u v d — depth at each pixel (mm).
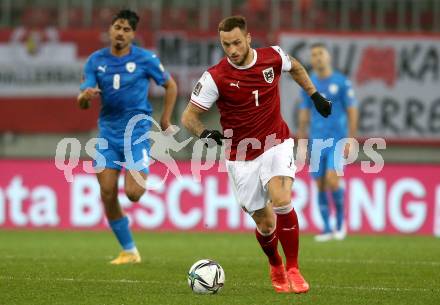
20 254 43938
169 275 34469
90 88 35281
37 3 72625
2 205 64375
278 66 29344
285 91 66938
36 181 64375
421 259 42188
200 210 63906
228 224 63875
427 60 68500
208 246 50500
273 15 72312
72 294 28812
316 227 63656
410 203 63719
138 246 50281
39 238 56188
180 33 67375
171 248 48906
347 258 42469
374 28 71812
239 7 72750
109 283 31781
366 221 63562
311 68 67688
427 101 68500
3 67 67500
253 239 56750
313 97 30469
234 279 33344
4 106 67562
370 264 39531
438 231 63594
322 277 34281
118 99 37750
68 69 67500
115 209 38906
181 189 63938
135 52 38188
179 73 67312
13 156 67688
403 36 68438
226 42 28109
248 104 29000
